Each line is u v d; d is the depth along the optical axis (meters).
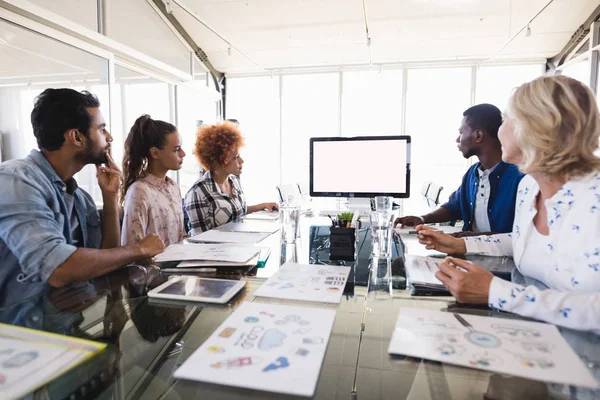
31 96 3.77
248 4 4.62
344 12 4.70
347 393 0.48
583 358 0.55
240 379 0.49
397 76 6.15
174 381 0.51
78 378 0.53
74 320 0.72
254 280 0.96
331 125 6.56
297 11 4.72
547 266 0.94
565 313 0.66
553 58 5.52
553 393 0.47
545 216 0.98
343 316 0.72
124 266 1.09
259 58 5.99
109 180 1.50
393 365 0.54
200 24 5.12
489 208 1.83
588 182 0.87
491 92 5.95
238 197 2.45
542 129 0.86
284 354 0.56
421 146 6.27
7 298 1.11
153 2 4.55
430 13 4.62
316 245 1.40
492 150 1.83
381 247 1.35
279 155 6.79
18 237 1.02
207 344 0.59
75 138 1.27
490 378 0.50
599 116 0.85
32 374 0.52
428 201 3.13
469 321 0.68
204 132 2.24
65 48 3.60
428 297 0.83
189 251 1.24
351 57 5.80
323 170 2.07
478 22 4.75
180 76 5.16
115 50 3.81
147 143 1.87
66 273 0.97
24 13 2.78
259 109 6.87
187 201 2.13
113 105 3.81
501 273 1.06
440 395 0.47
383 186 2.01
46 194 1.18
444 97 6.12
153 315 0.74
